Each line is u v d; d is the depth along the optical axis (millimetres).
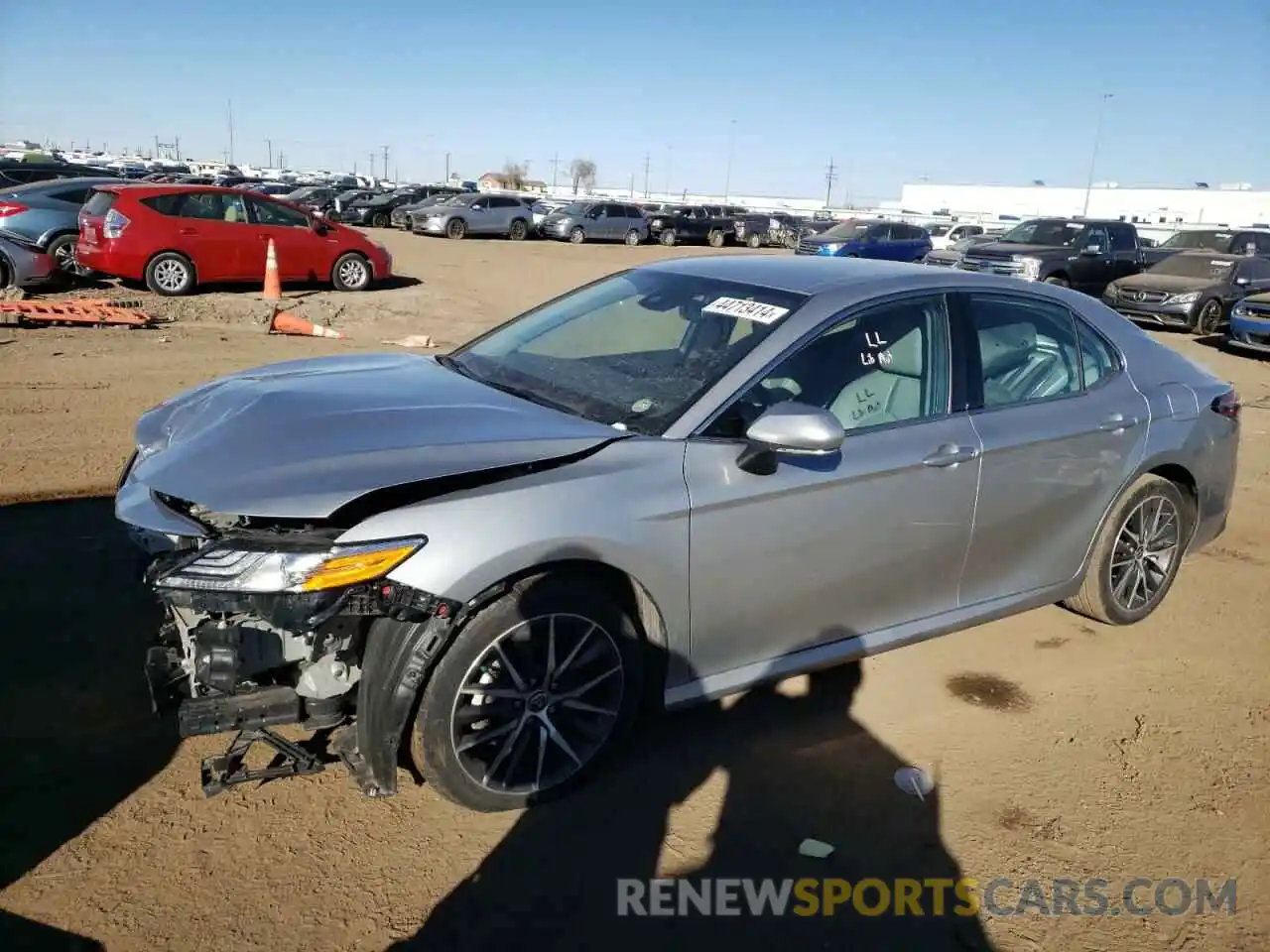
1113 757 3684
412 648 2805
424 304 14875
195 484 2855
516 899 2795
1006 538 4094
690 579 3238
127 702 3590
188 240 14242
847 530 3553
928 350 3895
